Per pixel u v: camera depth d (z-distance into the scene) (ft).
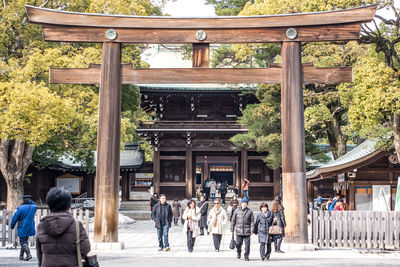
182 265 42.96
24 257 48.14
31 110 75.41
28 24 92.89
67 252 19.25
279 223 50.60
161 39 56.70
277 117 118.21
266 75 56.54
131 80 56.75
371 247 54.60
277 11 75.77
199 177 228.43
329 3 66.64
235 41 56.44
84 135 95.61
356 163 78.69
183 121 149.38
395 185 79.82
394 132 69.51
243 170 145.59
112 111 55.93
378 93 63.67
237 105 153.38
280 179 147.54
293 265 43.04
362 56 98.68
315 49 109.29
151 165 183.62
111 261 45.52
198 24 56.59
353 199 80.28
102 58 56.65
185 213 53.57
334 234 55.47
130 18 56.59
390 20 73.10
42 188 137.39
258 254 51.52
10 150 104.73
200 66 57.11
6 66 84.38
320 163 152.15
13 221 46.24
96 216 54.75
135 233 81.82
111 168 55.21
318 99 105.91
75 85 91.45
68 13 56.34
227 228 91.76
